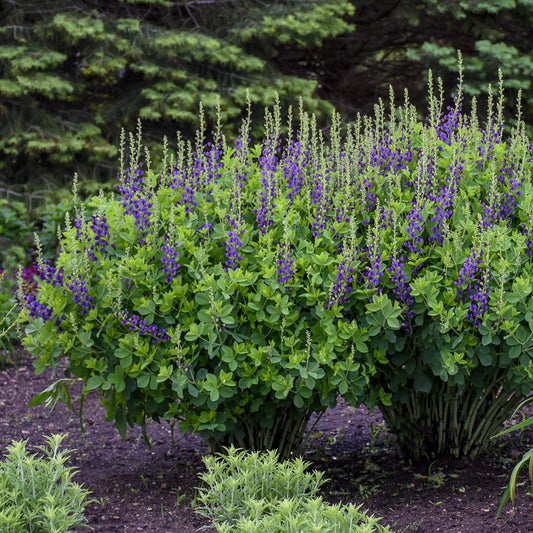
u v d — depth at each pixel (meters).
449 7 13.66
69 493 3.25
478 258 3.74
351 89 16.98
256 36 13.86
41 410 5.68
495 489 3.86
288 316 3.72
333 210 4.04
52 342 3.85
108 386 3.72
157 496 3.96
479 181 4.05
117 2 14.12
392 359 3.88
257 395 3.85
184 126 13.27
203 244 3.97
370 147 4.14
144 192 4.10
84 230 3.98
